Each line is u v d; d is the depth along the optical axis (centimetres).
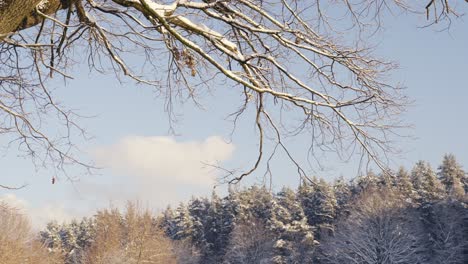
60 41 553
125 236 3900
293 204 5897
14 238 3077
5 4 388
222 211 6550
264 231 5528
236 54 467
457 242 4750
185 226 6278
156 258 3828
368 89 525
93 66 601
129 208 3888
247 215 5822
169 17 446
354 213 4206
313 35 529
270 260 5300
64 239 6631
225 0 474
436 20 512
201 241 6259
